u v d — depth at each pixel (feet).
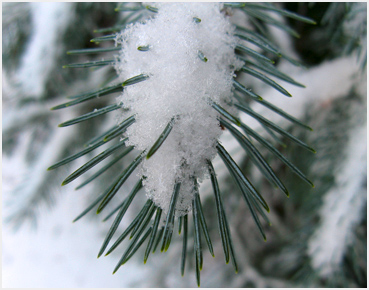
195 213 0.43
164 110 0.43
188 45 0.44
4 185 1.14
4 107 0.96
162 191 0.43
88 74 0.88
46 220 1.33
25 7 0.82
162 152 0.43
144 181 0.44
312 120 0.73
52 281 1.31
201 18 0.47
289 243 0.84
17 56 0.88
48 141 0.96
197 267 0.43
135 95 0.44
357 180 0.65
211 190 0.74
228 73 0.47
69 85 0.88
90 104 0.93
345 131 0.70
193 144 0.43
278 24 0.55
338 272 0.67
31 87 0.87
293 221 0.92
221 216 0.43
